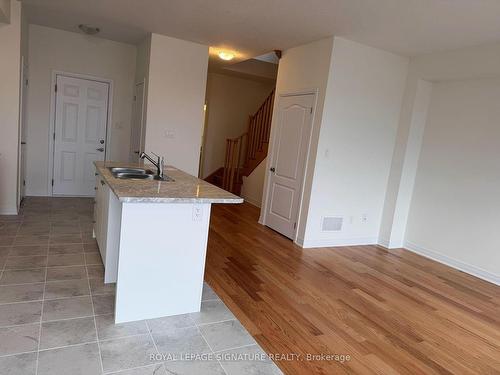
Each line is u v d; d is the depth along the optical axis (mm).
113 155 5828
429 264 4254
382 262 4133
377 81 4395
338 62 4082
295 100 4629
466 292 3480
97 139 5691
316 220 4371
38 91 5203
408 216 4836
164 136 5078
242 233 4723
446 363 2266
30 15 4535
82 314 2326
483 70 3771
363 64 4250
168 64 4926
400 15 3219
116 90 5676
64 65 5293
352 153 4430
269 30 4090
